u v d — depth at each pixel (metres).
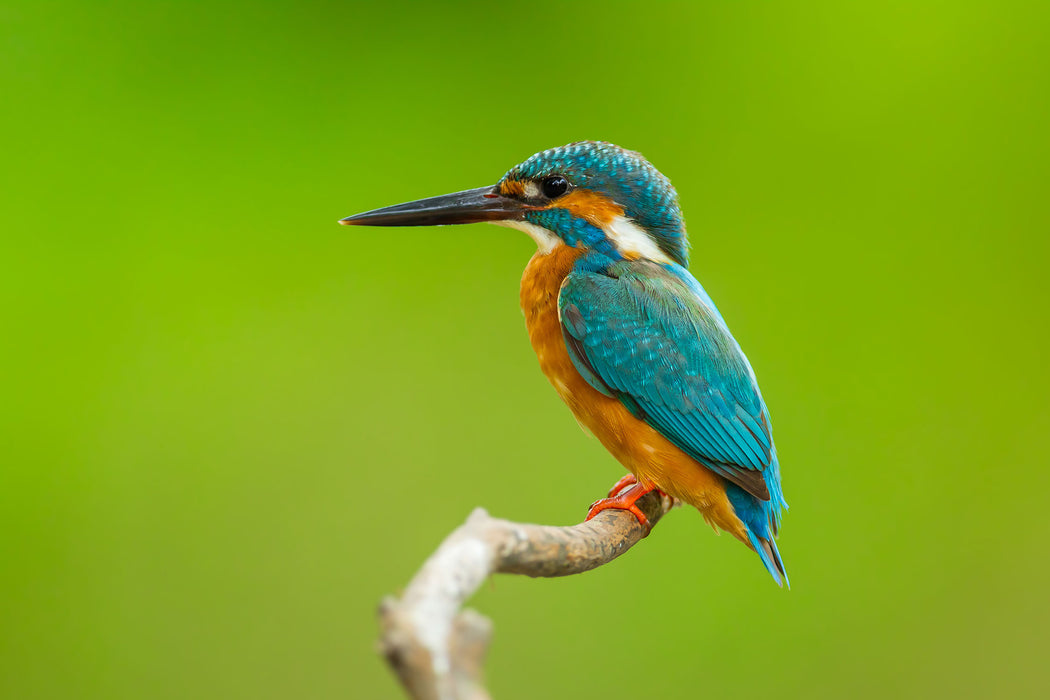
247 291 12.68
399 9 13.18
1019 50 12.85
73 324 12.27
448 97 13.19
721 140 13.10
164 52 12.88
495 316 12.63
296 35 13.07
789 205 13.03
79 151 12.59
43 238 12.37
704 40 13.16
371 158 13.05
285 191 12.92
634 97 13.19
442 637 3.01
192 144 12.84
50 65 12.63
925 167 12.95
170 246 12.64
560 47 13.23
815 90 13.03
